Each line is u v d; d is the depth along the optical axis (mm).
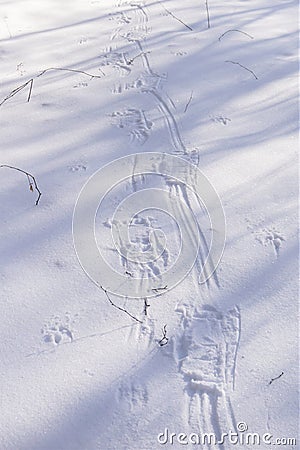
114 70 4910
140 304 2625
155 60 5098
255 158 3600
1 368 2314
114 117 4145
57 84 4633
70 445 2057
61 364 2334
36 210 3180
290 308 2562
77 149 3740
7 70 4891
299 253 2861
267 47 5289
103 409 2170
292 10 6348
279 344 2404
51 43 5488
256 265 2807
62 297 2645
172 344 2436
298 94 4375
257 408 2170
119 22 6062
